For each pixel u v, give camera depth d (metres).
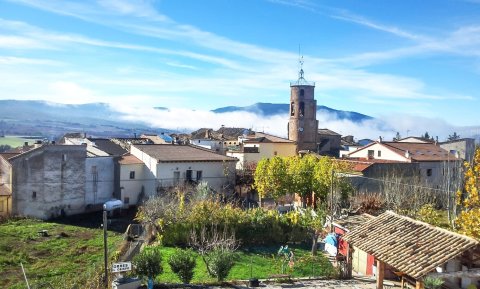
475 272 17.78
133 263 21.55
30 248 34.06
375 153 59.91
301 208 42.44
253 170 56.75
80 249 33.97
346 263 24.73
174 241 31.77
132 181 51.69
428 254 18.05
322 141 91.56
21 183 45.94
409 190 41.41
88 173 50.00
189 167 52.31
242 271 26.14
